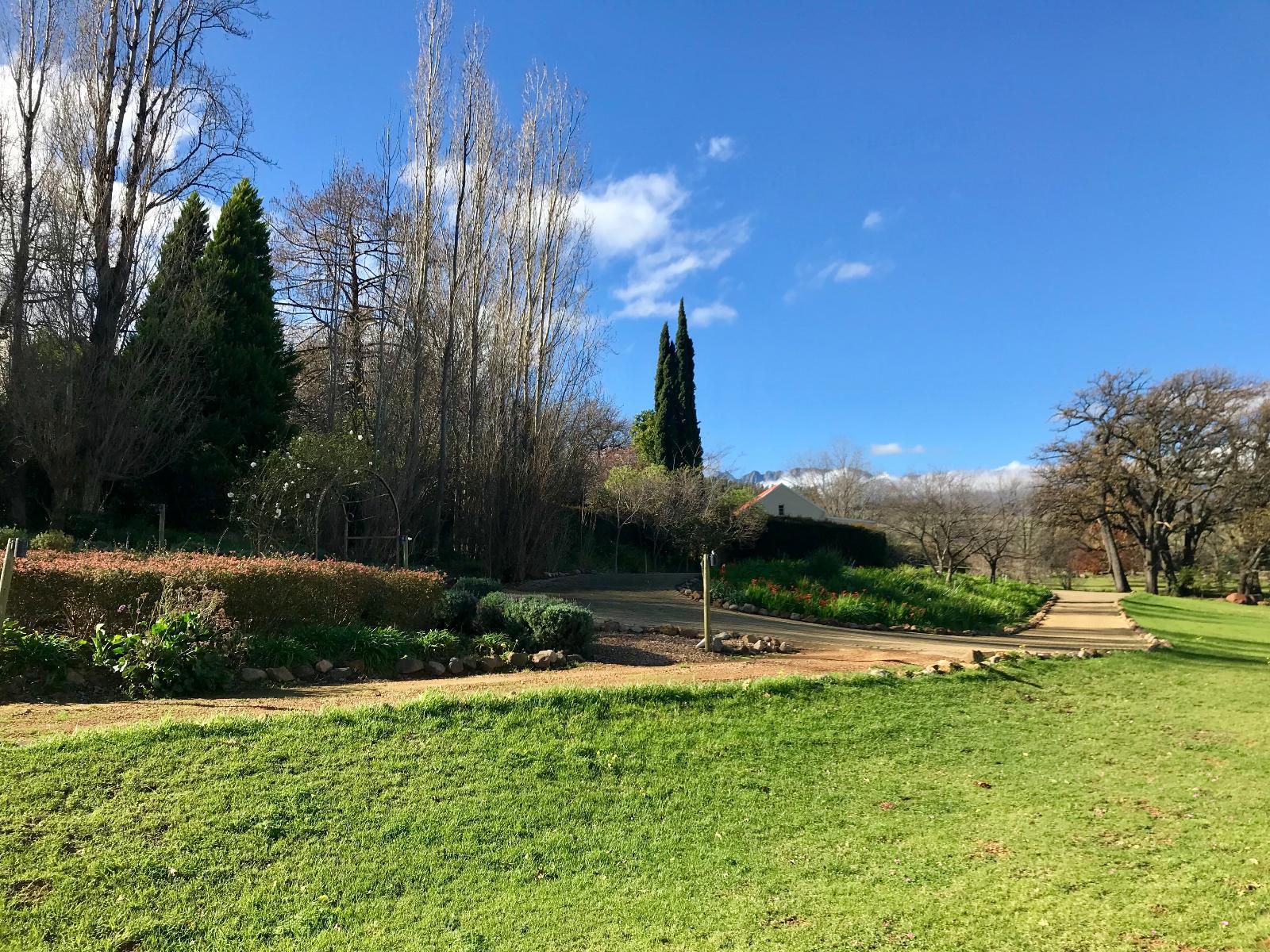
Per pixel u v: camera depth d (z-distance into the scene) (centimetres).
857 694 841
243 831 434
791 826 526
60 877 375
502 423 2116
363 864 425
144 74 1892
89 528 1588
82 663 698
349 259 2983
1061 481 4078
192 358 1875
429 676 875
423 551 1905
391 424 1972
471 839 465
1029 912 405
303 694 720
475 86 2125
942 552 3878
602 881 437
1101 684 1039
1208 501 3991
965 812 561
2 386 1641
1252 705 953
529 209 2256
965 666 1029
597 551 3133
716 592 1831
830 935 381
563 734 635
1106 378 3922
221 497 1889
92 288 1745
